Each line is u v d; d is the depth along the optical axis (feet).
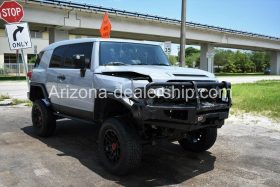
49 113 24.85
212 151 22.12
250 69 333.62
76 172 17.93
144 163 19.65
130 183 16.53
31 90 27.14
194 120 16.30
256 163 19.70
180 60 51.26
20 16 39.78
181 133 18.11
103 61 20.17
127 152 16.84
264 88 71.20
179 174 17.87
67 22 107.76
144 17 128.26
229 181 16.89
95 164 19.26
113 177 17.31
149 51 22.22
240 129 28.96
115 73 18.98
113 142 17.90
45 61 25.79
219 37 167.53
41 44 196.75
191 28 149.59
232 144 23.88
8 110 38.88
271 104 43.04
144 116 16.15
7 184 16.15
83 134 26.50
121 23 123.34
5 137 25.34
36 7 100.01
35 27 112.57
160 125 16.42
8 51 193.98
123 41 21.72
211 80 18.30
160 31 137.80
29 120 32.35
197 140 21.44
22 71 183.42
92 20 113.80
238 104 43.19
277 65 240.94
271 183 16.67
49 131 25.20
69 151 21.76
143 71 17.38
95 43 20.77
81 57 20.51
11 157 20.30
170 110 16.24
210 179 17.15
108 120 17.95
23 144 23.39
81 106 21.21
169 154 21.45
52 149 22.18
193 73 18.30
